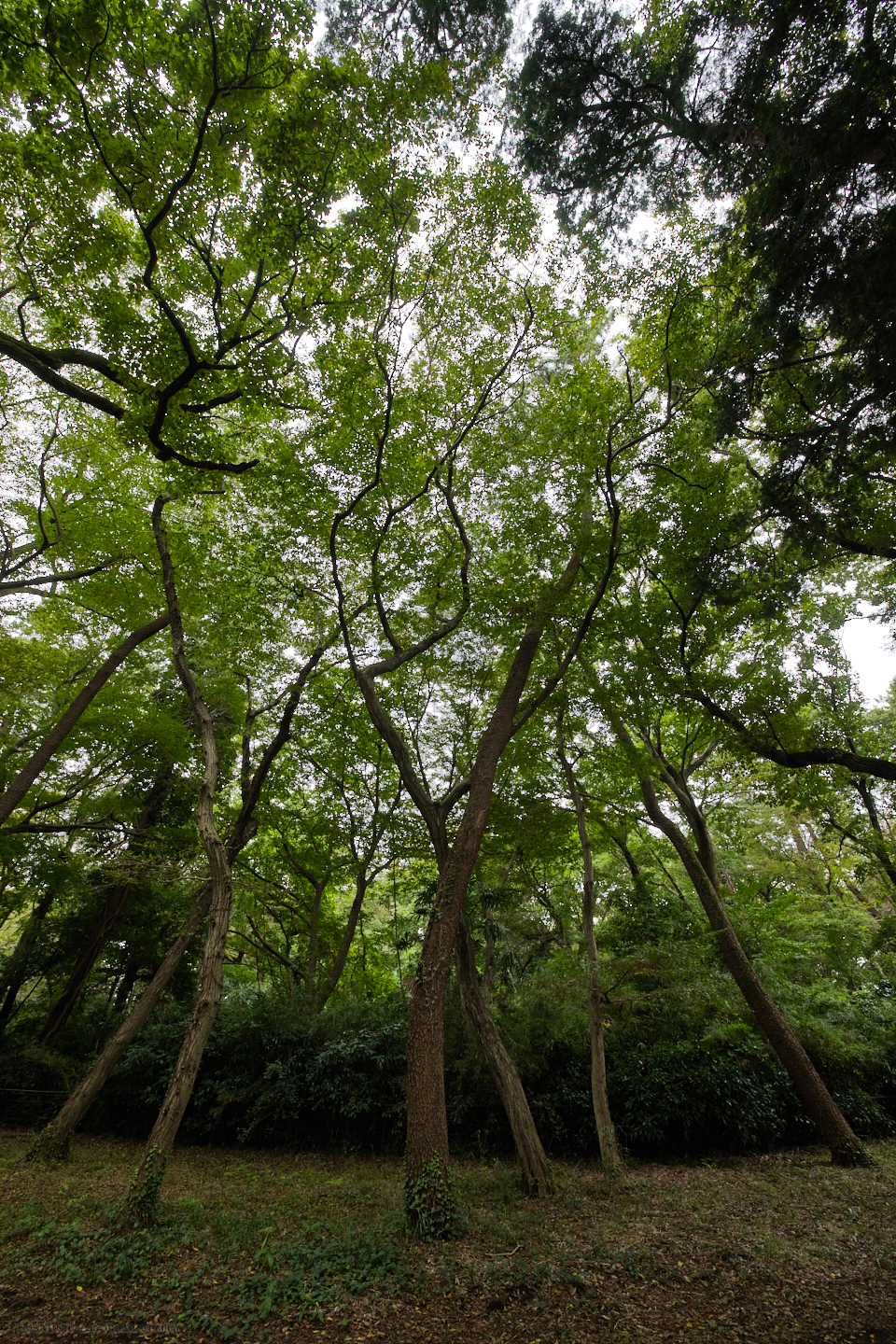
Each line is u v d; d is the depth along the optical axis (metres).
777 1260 6.25
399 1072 12.49
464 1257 6.32
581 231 10.31
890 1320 5.00
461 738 15.67
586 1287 5.66
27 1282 5.80
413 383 11.13
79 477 13.84
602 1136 9.73
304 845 18.28
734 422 9.10
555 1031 12.19
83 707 13.11
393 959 21.83
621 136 9.25
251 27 7.05
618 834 14.62
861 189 6.74
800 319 7.74
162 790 19.06
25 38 6.77
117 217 8.95
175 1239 6.84
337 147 8.12
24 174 7.85
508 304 10.50
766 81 7.22
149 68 7.32
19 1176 9.49
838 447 8.14
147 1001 11.48
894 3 6.04
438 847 9.65
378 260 9.28
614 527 9.73
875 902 21.80
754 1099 11.82
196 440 9.05
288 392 8.73
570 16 8.47
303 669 13.42
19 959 17.67
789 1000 14.30
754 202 7.42
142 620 14.80
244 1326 4.96
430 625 13.25
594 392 9.40
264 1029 13.66
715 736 12.77
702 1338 4.77
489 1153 11.49
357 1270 5.96
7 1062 14.88
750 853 22.86
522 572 11.27
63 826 14.16
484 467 11.52
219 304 8.71
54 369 9.38
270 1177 10.21
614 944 15.42
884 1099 13.74
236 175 8.38
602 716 12.19
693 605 10.98
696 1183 9.45
